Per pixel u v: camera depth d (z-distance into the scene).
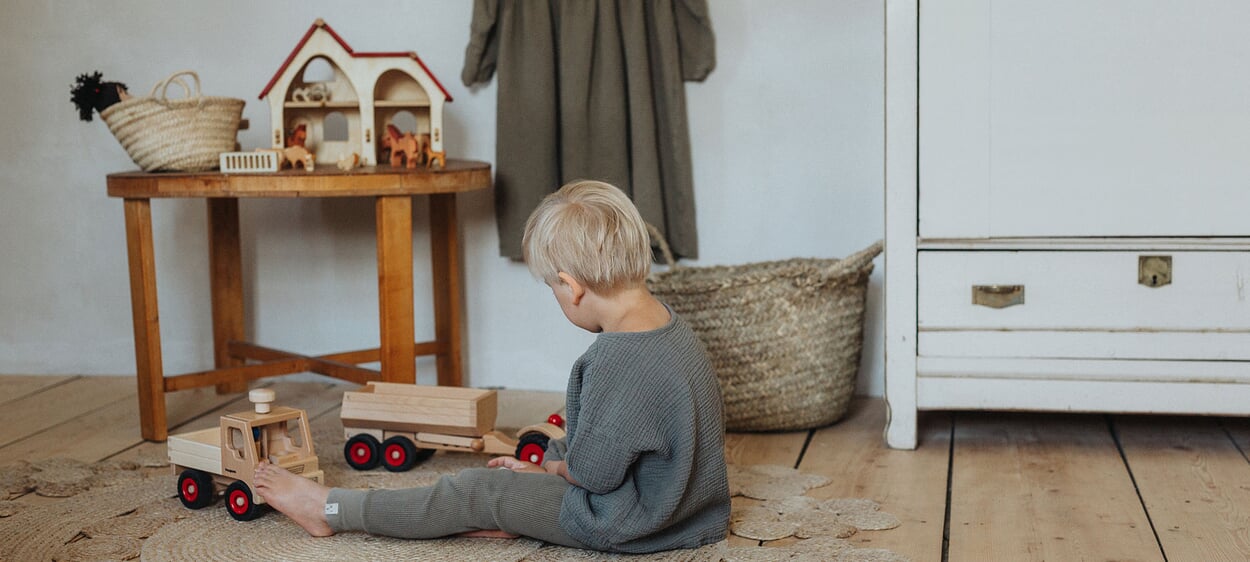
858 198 2.68
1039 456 2.19
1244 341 2.11
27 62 2.99
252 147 2.94
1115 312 2.15
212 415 2.62
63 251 3.05
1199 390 2.13
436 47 2.85
